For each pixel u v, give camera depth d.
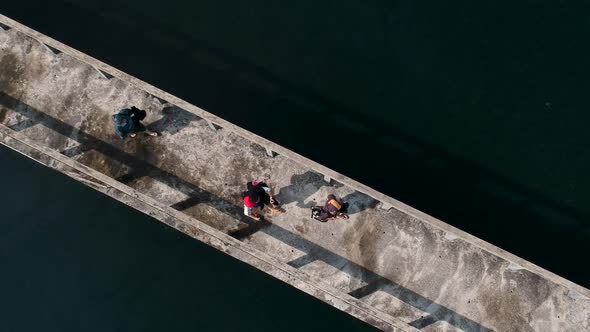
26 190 23.59
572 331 18.34
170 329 22.06
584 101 22.69
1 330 22.09
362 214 19.20
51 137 20.47
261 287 22.41
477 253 18.84
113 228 23.17
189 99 24.12
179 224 19.72
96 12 25.09
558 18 23.39
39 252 22.86
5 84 20.95
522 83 23.05
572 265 22.17
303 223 19.28
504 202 22.69
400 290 18.83
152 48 24.62
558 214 22.44
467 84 23.23
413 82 23.47
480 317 18.58
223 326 22.09
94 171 18.69
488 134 22.94
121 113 18.22
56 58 20.98
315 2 24.30
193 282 22.52
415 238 19.02
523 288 18.62
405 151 23.27
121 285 22.52
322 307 22.19
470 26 23.61
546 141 22.64
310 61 24.00
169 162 20.00
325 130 23.66
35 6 25.25
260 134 23.73
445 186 22.95
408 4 23.92
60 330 22.11
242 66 24.23
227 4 24.62
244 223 19.48
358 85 23.69
